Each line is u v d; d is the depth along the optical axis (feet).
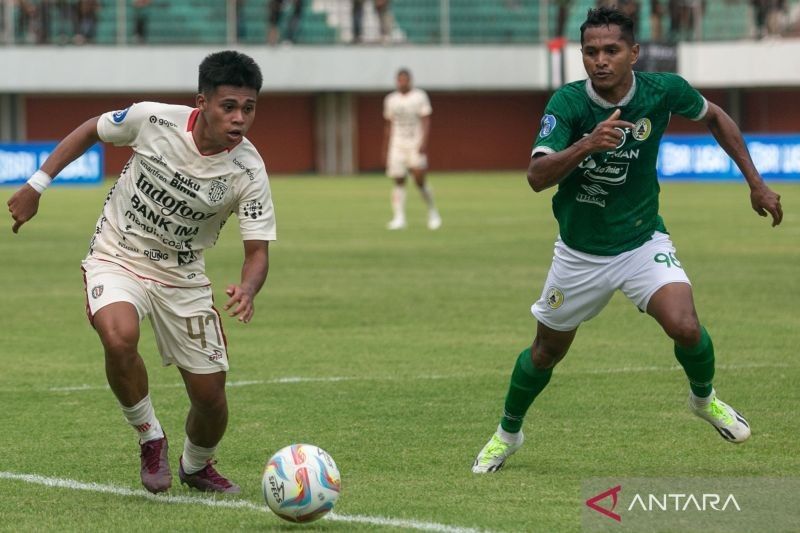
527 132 446.60
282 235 201.57
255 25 417.90
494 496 57.93
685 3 411.34
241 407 79.46
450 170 443.32
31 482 61.21
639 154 60.70
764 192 63.00
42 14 396.16
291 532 51.88
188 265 58.65
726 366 92.58
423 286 139.64
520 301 128.16
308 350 101.04
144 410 58.08
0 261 166.20
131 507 56.49
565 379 88.28
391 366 93.86
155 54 396.78
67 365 95.04
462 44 413.80
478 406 79.61
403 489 59.41
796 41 402.52
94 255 59.21
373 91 427.74
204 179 56.90
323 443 69.62
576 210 61.62
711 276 146.10
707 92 438.81
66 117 413.39
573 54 402.31
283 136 432.25
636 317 118.62
